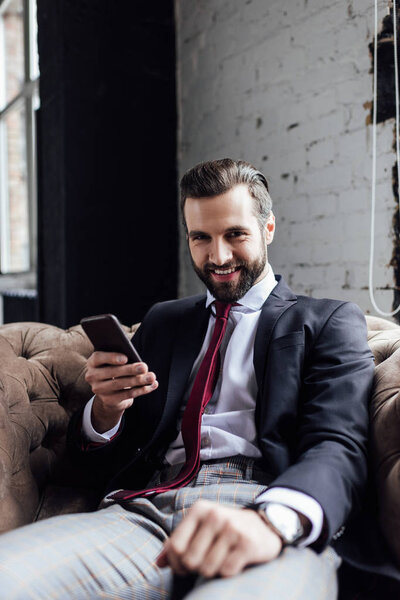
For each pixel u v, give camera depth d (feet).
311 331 4.10
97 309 9.50
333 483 3.13
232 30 8.59
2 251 16.94
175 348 4.53
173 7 10.00
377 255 6.28
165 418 4.26
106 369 3.67
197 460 3.92
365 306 6.48
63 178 9.24
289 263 7.65
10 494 4.17
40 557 3.07
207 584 2.69
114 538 3.40
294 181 7.52
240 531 2.70
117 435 4.33
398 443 3.50
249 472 3.83
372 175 6.30
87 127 9.36
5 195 16.88
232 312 4.41
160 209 9.98
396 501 3.27
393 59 6.10
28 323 5.44
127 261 9.72
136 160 9.77
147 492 3.84
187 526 2.73
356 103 6.51
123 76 9.62
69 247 9.28
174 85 10.06
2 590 2.83
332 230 6.91
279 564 2.83
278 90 7.72
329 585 2.98
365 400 3.77
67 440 4.39
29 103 14.56
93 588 3.14
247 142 8.40
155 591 3.28
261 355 4.10
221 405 4.15
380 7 6.15
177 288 10.18
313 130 7.14
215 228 4.12
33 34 14.37
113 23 9.50
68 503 4.65
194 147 9.73
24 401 4.68
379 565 3.26
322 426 3.57
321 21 6.95
